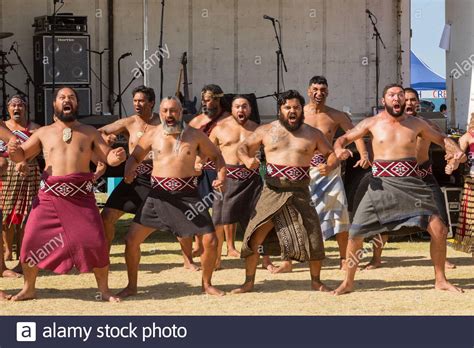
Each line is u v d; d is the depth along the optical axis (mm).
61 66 17531
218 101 10016
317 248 8430
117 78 18469
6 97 16938
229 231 10938
